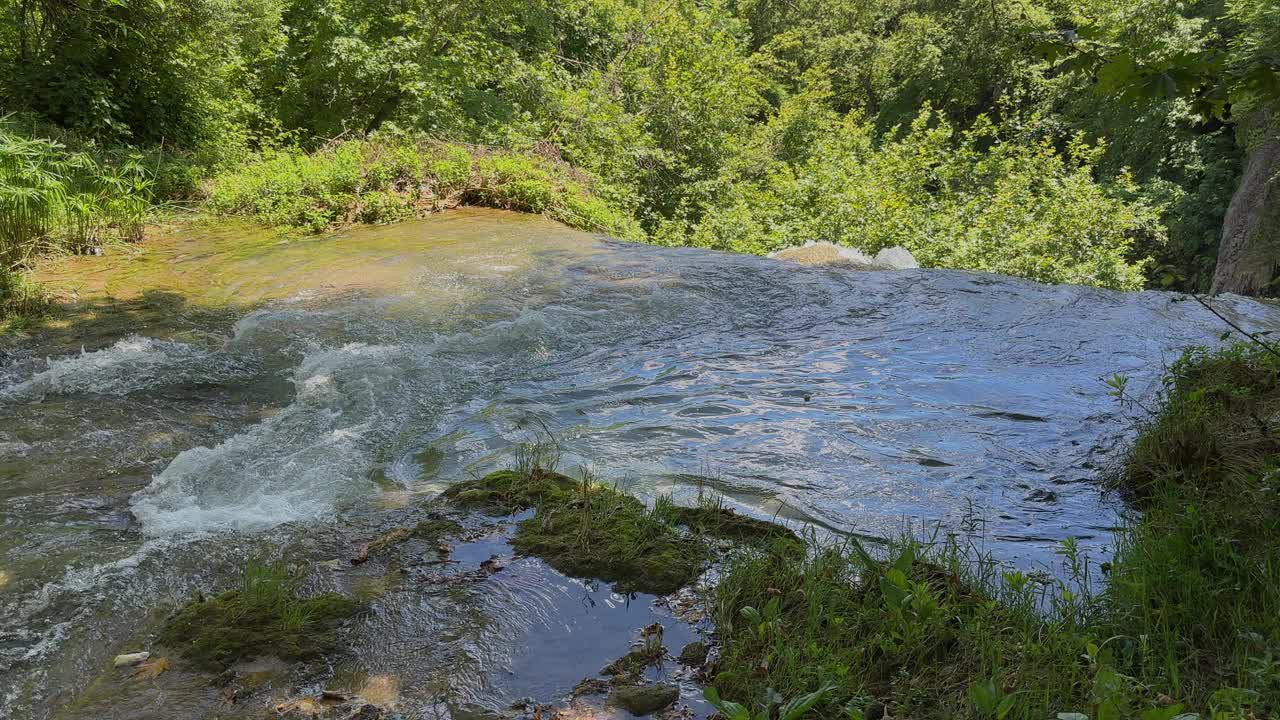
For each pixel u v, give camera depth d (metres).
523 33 19.98
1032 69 24.67
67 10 11.90
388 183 11.70
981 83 29.70
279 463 4.48
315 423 5.04
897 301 7.72
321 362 6.02
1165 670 2.52
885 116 33.16
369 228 10.52
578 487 4.11
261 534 3.70
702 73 19.06
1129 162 24.23
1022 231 15.24
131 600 3.19
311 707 2.60
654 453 4.62
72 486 4.19
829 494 4.12
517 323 6.91
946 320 7.18
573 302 7.54
